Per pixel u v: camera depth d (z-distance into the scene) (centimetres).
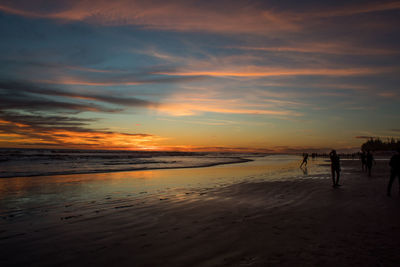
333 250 377
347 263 332
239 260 349
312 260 343
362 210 636
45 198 841
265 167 2519
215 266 331
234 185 1143
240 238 440
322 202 743
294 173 1772
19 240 443
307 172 1856
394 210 634
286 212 625
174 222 551
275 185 1133
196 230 491
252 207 690
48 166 2245
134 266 336
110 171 1902
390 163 848
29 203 763
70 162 2900
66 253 384
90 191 982
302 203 731
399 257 349
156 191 980
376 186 1073
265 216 590
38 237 458
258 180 1337
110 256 371
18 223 550
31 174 1597
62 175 1574
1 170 1816
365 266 322
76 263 347
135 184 1185
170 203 756
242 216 594
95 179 1378
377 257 350
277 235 452
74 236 463
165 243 421
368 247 388
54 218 592
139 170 2041
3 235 470
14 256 373
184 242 425
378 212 614
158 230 495
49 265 342
